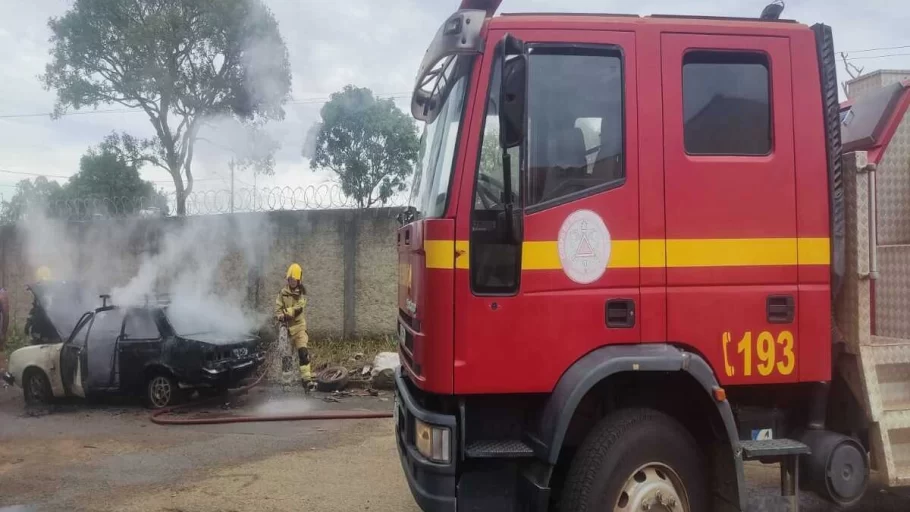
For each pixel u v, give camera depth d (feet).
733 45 12.50
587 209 11.90
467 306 11.50
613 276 11.94
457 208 11.56
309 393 31.99
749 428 13.19
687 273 12.16
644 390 12.71
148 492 18.34
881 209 13.98
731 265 12.30
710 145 12.44
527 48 11.94
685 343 12.11
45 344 31.17
